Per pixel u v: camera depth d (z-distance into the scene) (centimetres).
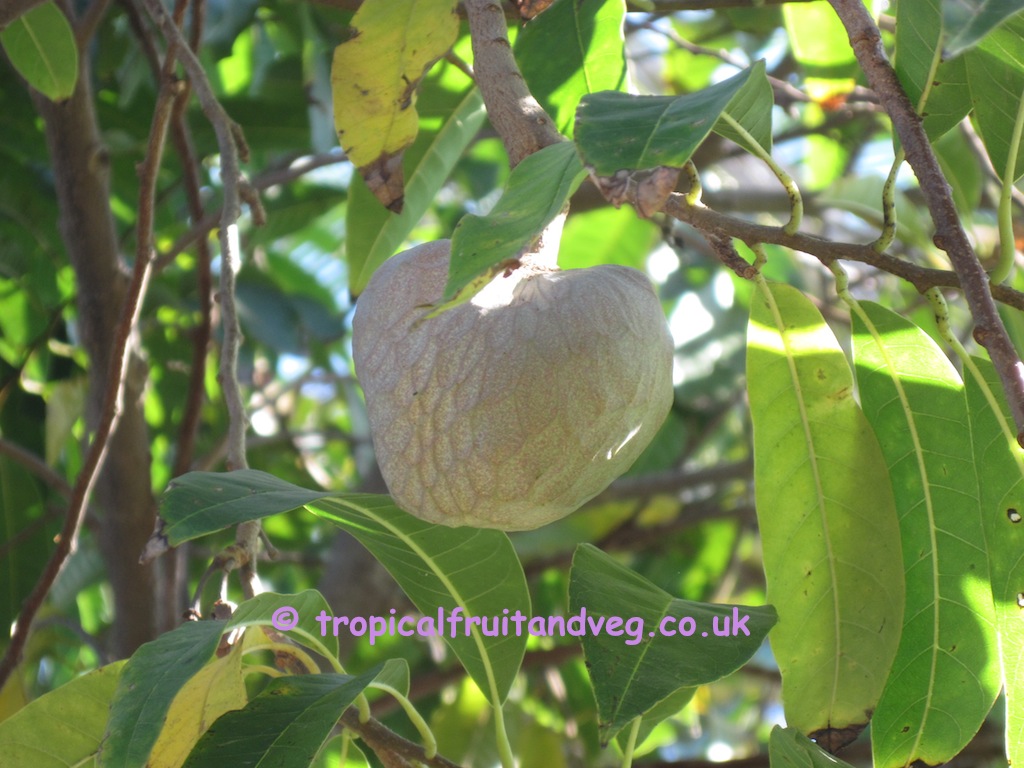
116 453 71
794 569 47
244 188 54
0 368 79
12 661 57
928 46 39
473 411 38
